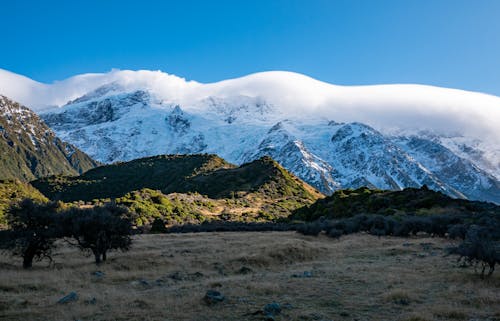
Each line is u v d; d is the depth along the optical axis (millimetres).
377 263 37281
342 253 47219
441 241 59719
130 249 48812
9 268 35938
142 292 23844
